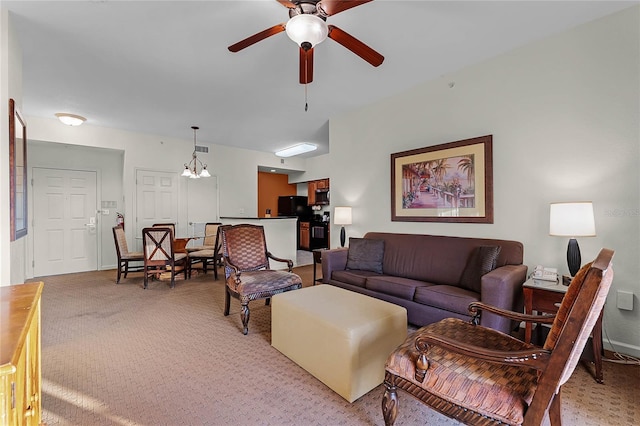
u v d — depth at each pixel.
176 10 2.20
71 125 4.88
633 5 2.26
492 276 2.29
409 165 3.73
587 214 2.20
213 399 1.79
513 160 2.90
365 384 1.83
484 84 3.08
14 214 2.22
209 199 6.59
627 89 2.31
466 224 3.24
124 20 2.31
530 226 2.80
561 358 1.06
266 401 1.77
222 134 5.82
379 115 4.11
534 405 1.09
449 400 1.25
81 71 3.15
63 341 2.59
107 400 1.78
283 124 5.16
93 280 4.90
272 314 2.49
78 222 5.62
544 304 2.11
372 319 1.93
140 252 5.39
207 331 2.82
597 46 2.43
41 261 5.27
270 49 2.74
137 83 3.46
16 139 2.36
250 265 3.43
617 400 1.77
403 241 3.55
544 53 2.70
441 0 2.13
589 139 2.48
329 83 3.55
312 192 8.49
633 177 2.29
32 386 1.00
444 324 1.72
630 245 2.30
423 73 3.33
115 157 5.98
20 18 2.26
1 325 0.83
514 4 2.21
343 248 3.93
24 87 3.55
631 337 2.29
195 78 3.35
